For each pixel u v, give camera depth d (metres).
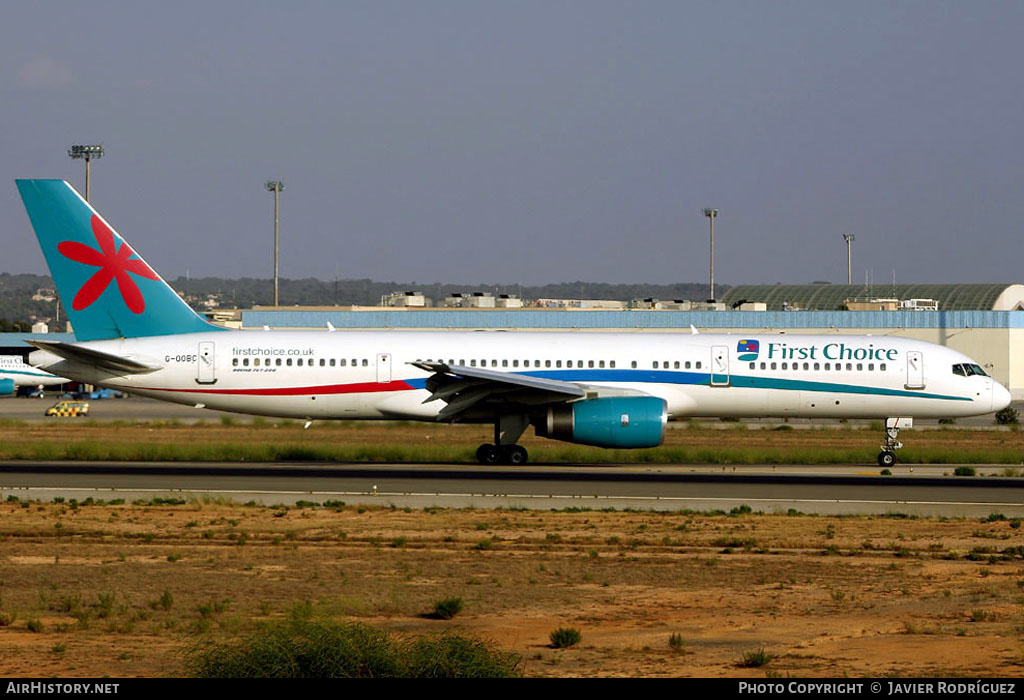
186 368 162.38
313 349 164.38
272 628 51.09
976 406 169.75
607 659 55.50
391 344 165.75
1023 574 82.38
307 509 112.06
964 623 65.44
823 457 173.62
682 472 152.50
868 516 112.50
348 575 79.44
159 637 59.84
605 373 166.38
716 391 168.00
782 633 62.53
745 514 113.00
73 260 162.62
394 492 127.19
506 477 143.38
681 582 78.31
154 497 121.12
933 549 93.44
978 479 147.00
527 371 165.50
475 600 71.69
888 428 174.75
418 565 83.50
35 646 57.25
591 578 79.38
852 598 73.31
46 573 78.94
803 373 168.38
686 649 58.09
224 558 85.44
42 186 161.25
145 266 164.25
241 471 147.88
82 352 156.25
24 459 163.50
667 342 169.50
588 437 155.88
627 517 109.31
